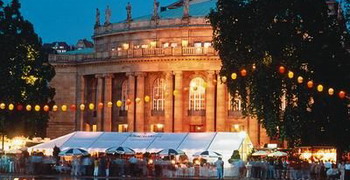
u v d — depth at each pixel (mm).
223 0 77562
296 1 75062
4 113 94625
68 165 88000
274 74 74812
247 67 75750
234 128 122938
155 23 131125
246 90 77438
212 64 123188
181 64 124875
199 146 87625
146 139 90938
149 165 85125
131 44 134250
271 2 75000
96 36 141250
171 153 85250
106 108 132500
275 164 84125
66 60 138500
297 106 75812
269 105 75500
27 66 99938
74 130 138625
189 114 126000
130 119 128500
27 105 88938
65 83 139125
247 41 76062
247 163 84625
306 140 77812
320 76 76812
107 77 132750
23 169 85062
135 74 128375
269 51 74000
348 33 81938
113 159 84562
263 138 121000
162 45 130625
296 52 75188
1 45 95750
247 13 76375
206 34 127750
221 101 122938
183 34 129125
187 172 84812
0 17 98688
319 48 76438
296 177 82562
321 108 77375
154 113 128125
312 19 76312
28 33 100688
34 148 92875
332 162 84188
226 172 85562
